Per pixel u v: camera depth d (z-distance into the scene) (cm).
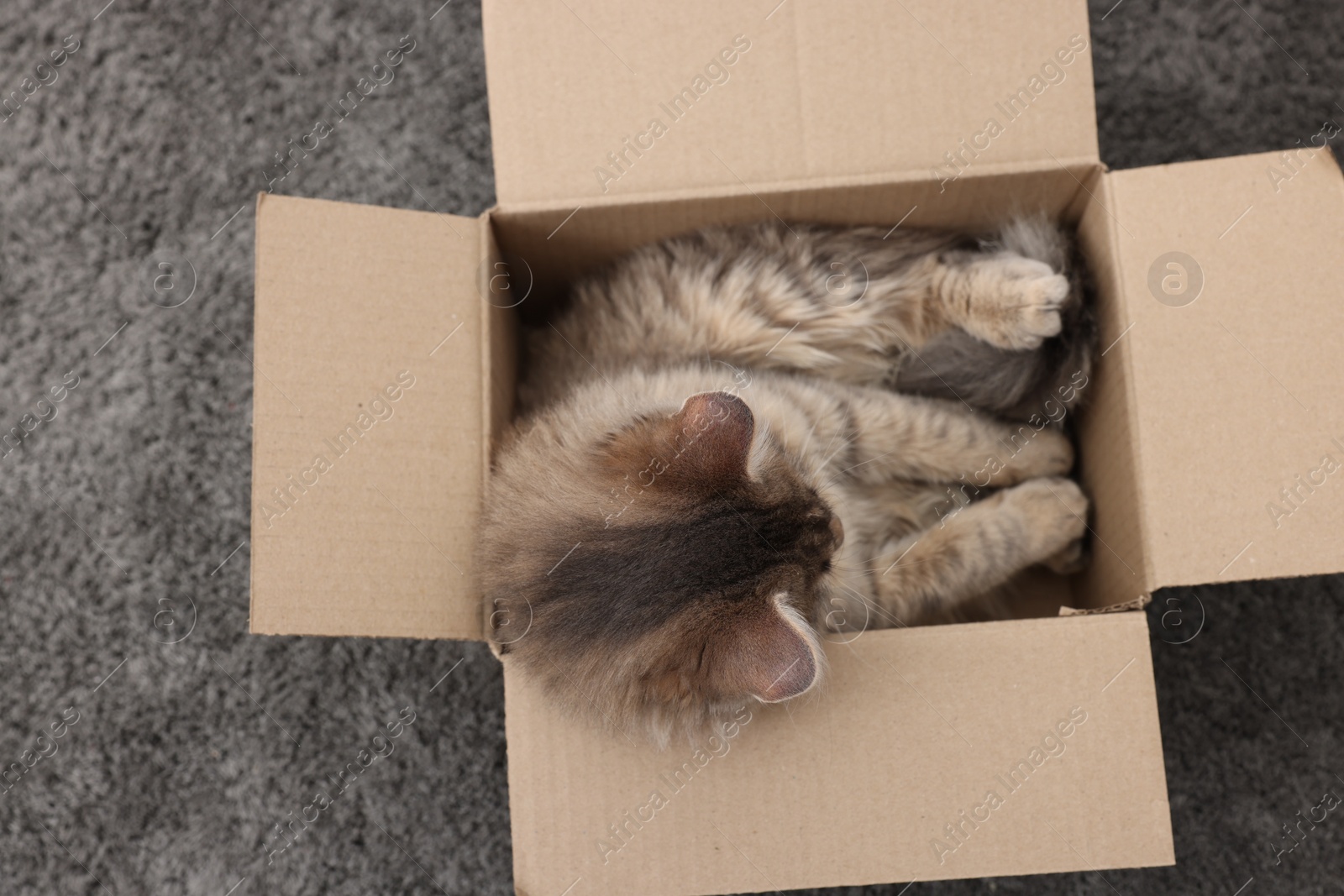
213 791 229
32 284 244
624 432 166
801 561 163
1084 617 147
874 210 177
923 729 146
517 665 152
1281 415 147
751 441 159
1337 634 224
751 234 190
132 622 233
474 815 226
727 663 147
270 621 146
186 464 239
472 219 165
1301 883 217
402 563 152
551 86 164
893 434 199
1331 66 238
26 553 236
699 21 163
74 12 248
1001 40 162
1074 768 145
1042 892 218
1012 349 193
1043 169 161
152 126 247
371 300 157
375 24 249
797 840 146
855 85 162
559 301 209
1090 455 185
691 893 146
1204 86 239
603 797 149
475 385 161
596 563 158
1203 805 220
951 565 196
